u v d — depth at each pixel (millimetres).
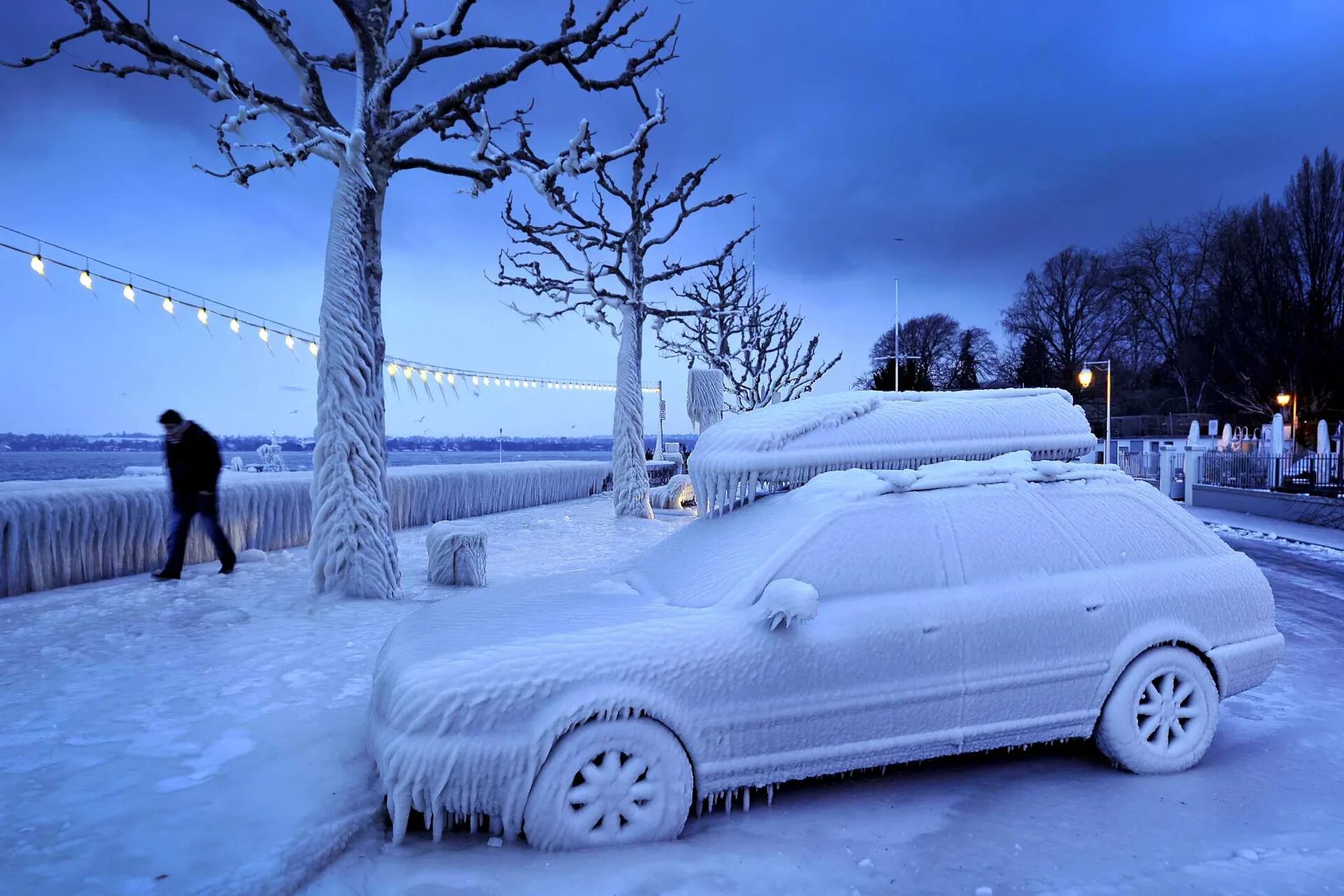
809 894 2572
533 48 7797
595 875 2645
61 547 8188
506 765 2812
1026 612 3559
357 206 7621
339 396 7543
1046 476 4055
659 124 9008
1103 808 3328
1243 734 4379
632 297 18203
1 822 2902
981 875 2727
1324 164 36312
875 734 3301
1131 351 64000
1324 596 9039
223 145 8727
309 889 2543
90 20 6781
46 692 4590
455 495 17562
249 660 5324
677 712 2992
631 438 18000
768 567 3414
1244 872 2738
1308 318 36000
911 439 4383
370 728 3234
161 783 3287
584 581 4395
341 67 9391
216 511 9008
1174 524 4141
